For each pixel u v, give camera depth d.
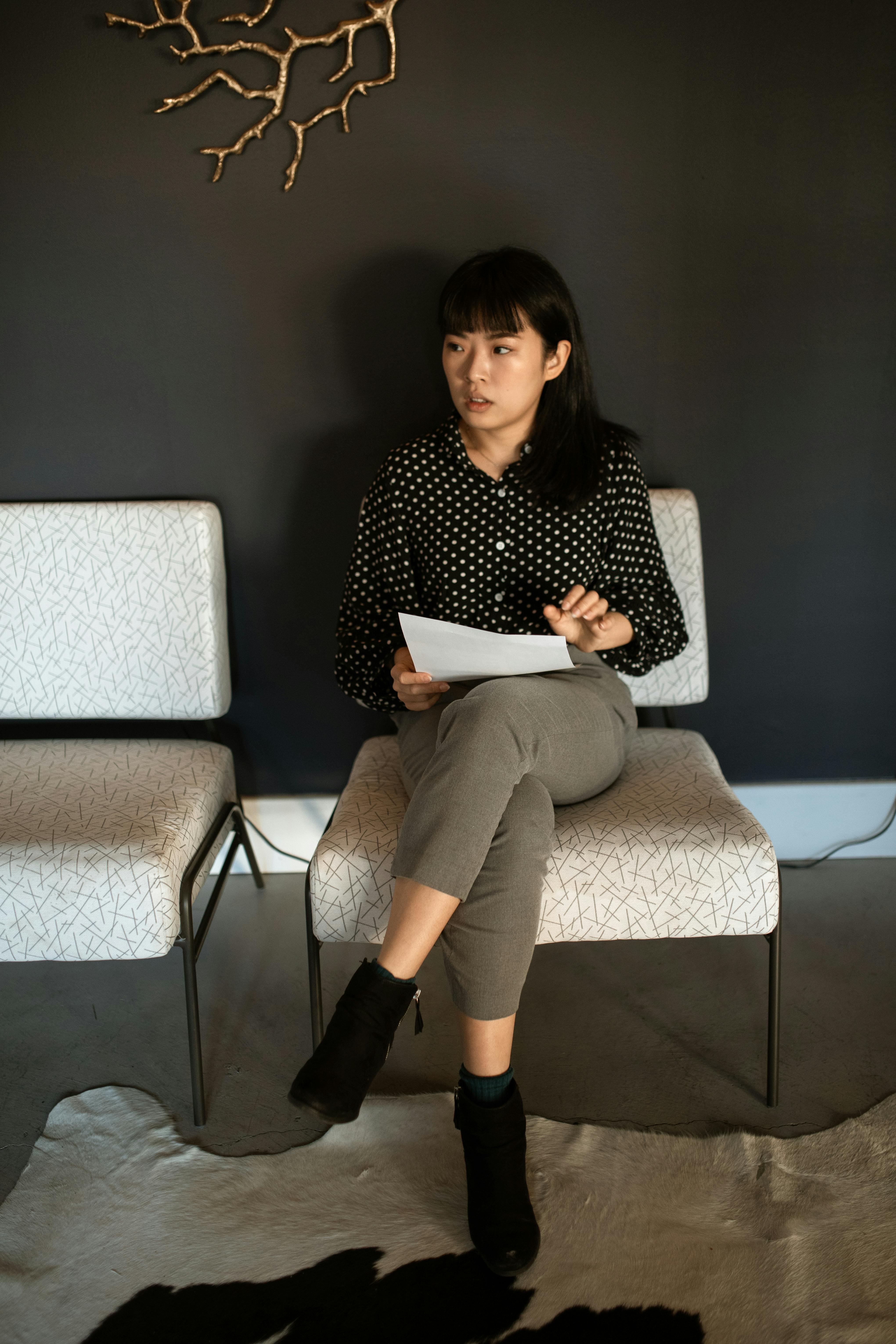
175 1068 1.50
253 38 1.56
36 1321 1.10
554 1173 1.29
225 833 1.63
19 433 1.76
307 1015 1.62
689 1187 1.26
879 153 1.62
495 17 1.55
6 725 1.97
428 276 1.67
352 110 1.59
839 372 1.73
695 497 1.73
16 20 1.55
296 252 1.66
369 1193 1.26
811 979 1.68
